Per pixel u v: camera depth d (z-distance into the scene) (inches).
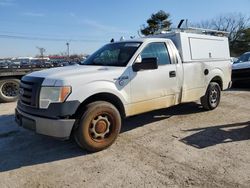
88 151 179.5
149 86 210.4
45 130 167.6
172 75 228.8
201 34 272.8
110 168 157.8
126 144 194.2
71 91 167.6
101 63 216.2
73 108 167.3
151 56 217.0
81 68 195.6
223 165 158.2
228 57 307.0
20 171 157.2
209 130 222.2
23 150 188.1
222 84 298.4
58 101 165.2
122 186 138.1
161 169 154.9
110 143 185.6
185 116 266.1
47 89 167.5
